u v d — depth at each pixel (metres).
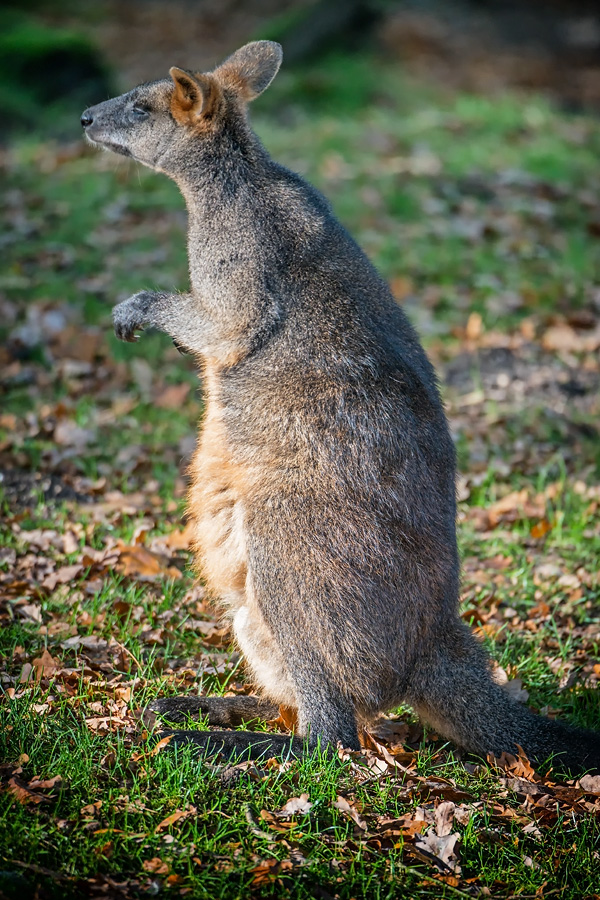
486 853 6.06
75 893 5.18
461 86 29.75
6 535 9.62
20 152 21.50
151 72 30.41
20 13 33.19
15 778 5.93
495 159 21.08
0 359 13.53
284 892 5.43
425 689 6.89
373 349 7.06
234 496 7.05
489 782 6.69
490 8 39.59
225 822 5.86
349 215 18.05
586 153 21.98
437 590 6.89
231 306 7.25
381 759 6.72
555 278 16.44
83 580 8.97
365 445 6.81
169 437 12.20
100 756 6.36
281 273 7.20
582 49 36.59
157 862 5.45
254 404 7.02
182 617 8.61
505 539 10.59
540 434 12.63
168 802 5.98
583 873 6.02
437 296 15.69
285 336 7.08
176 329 7.53
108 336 14.31
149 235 17.33
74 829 5.61
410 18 36.78
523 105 26.05
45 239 17.02
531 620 9.13
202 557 7.46
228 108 7.68
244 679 7.88
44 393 13.02
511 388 13.64
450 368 14.11
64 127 23.88
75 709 6.93
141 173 19.86
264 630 6.82
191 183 7.64
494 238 17.73
